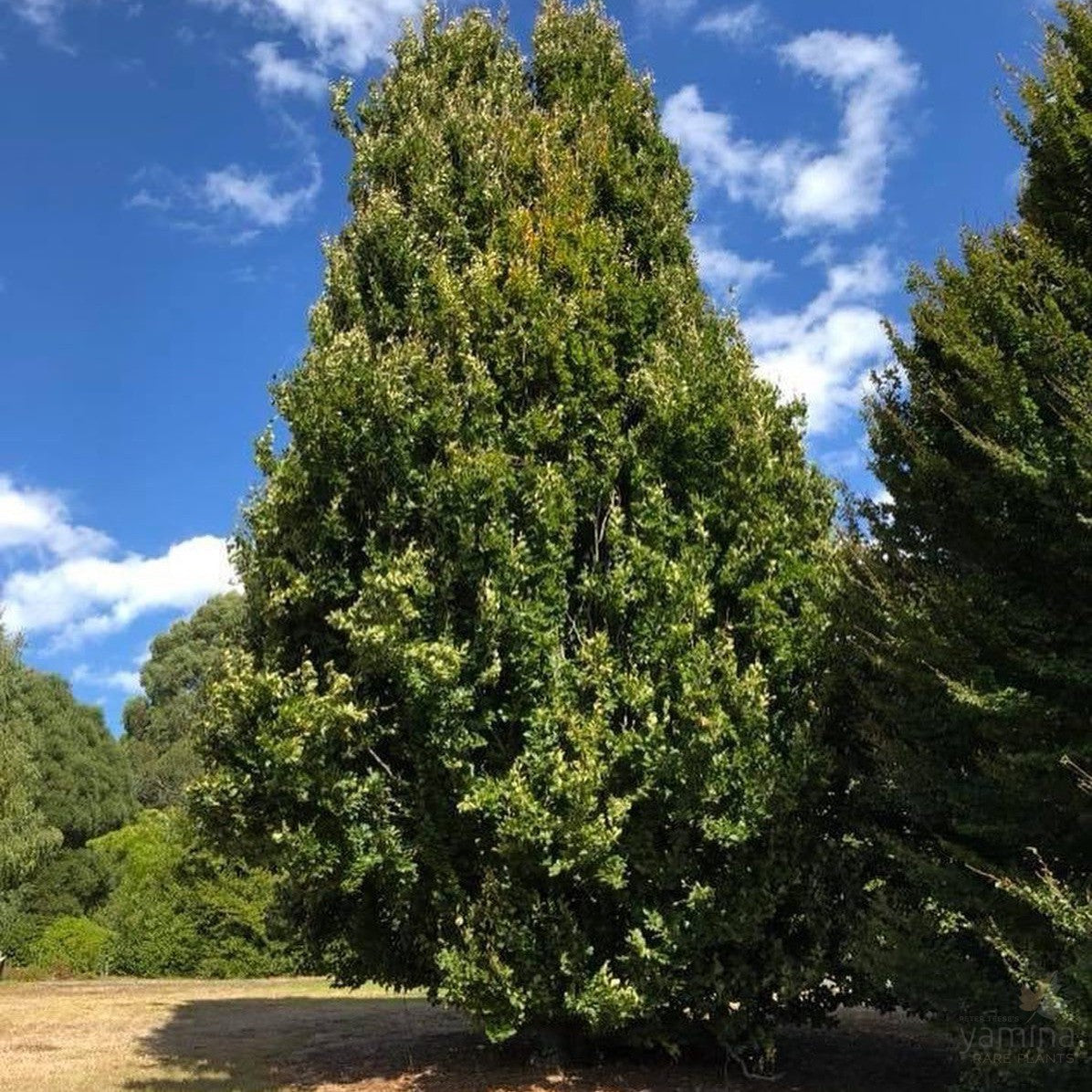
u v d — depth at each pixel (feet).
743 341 36.06
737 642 31.30
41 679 113.29
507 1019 30.50
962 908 25.49
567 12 41.27
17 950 86.22
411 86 38.63
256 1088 33.68
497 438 31.04
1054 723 23.44
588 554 32.22
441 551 30.42
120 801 112.47
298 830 30.78
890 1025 42.39
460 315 32.32
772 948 30.89
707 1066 34.45
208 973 78.13
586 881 29.55
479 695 29.91
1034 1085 23.58
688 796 28.78
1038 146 27.12
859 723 29.37
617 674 29.53
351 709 29.27
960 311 26.27
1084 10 26.81
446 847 31.42
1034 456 24.18
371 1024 48.65
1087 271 25.35
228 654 33.71
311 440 31.14
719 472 32.04
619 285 33.76
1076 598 24.80
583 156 36.60
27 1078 35.96
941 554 28.50
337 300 35.45
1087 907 20.84
